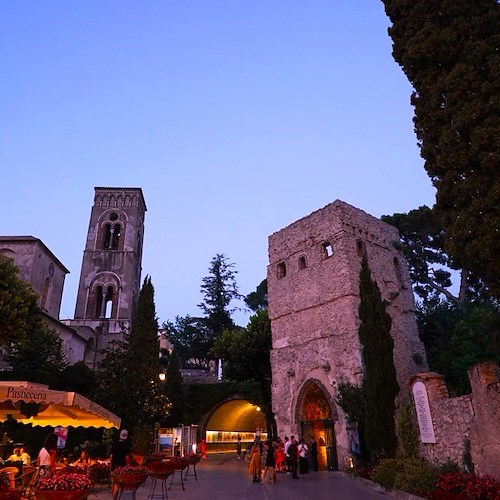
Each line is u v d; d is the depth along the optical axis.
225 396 43.03
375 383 19.14
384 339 19.91
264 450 32.28
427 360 27.25
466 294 32.50
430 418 14.99
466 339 24.86
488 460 11.52
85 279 56.97
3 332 22.45
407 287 29.30
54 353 32.41
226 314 60.03
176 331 62.44
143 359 28.61
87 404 13.55
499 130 11.71
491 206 11.67
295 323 28.12
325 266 27.38
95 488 16.03
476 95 12.63
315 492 14.98
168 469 13.10
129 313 55.47
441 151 13.07
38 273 42.66
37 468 12.04
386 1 16.28
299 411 26.05
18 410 14.46
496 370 11.96
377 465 16.86
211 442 46.16
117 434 26.48
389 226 31.11
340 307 25.55
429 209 34.50
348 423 22.28
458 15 14.16
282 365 28.06
